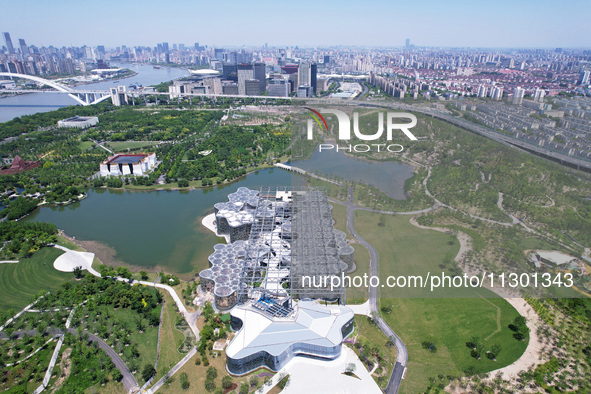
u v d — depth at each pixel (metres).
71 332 156.88
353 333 151.50
